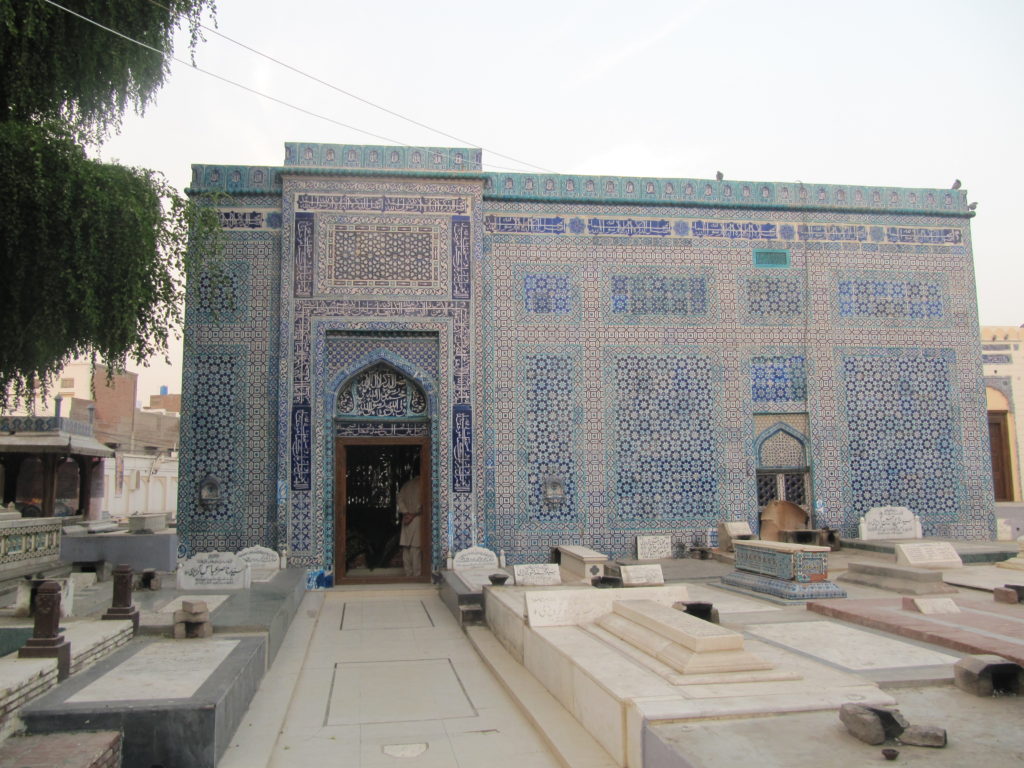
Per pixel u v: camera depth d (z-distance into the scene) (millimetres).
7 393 4930
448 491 7191
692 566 7016
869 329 8227
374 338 7391
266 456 7176
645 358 7824
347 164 7441
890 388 8195
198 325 7230
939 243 8438
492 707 3516
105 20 4777
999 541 8000
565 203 7867
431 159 7539
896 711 2311
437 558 7191
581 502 7574
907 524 7906
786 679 2777
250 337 7273
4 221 4164
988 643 3420
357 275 7320
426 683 3953
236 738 3021
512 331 7660
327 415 7238
